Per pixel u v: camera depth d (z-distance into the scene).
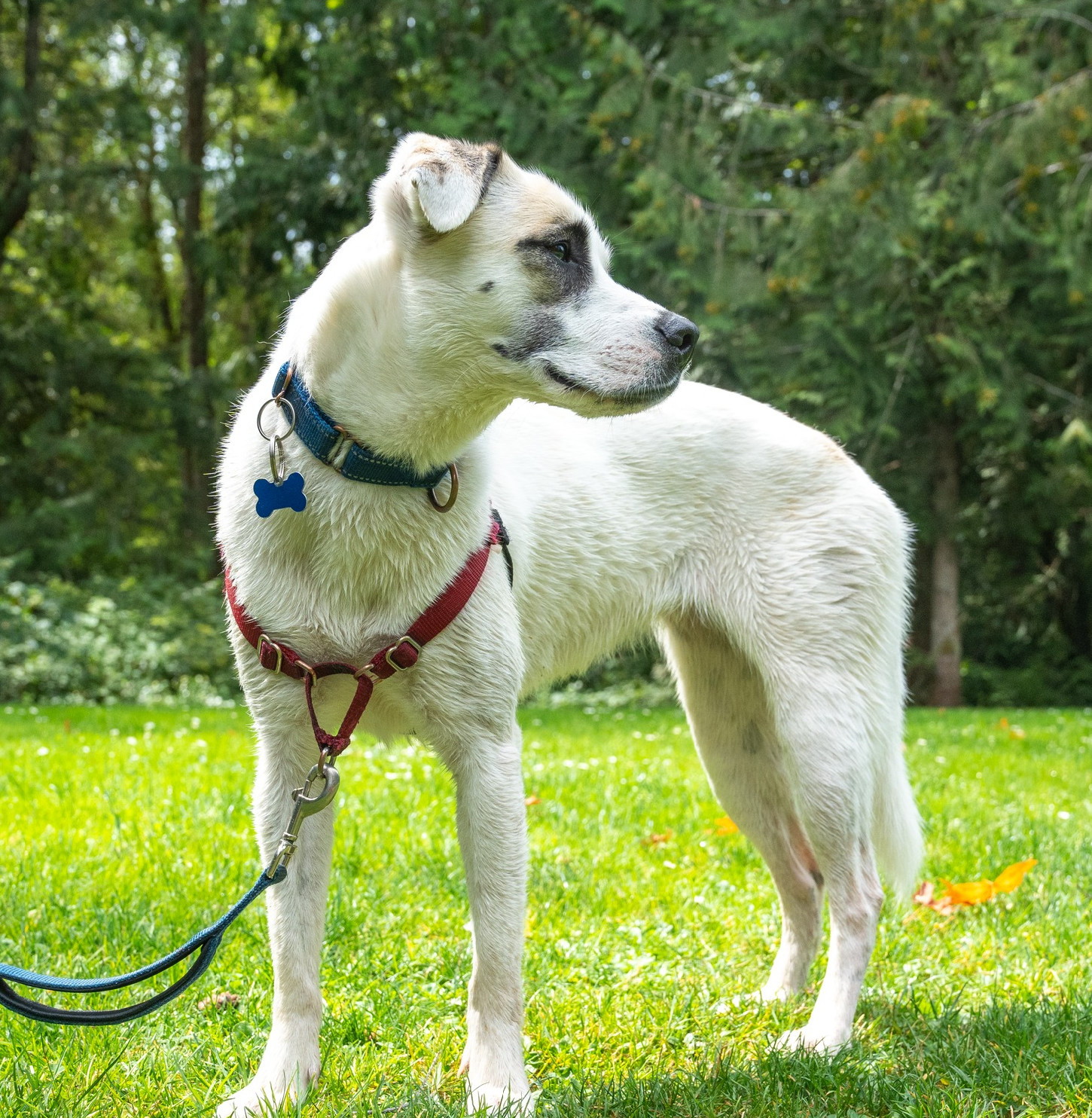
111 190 15.87
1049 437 14.33
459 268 2.33
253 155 15.34
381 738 2.70
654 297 12.38
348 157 14.67
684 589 3.23
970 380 12.30
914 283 12.62
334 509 2.37
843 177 11.23
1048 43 12.52
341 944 3.26
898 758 3.26
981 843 4.51
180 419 16.19
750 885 3.93
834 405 12.19
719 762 3.37
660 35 13.05
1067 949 3.33
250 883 3.75
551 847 4.34
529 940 3.33
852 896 2.98
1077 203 11.52
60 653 11.91
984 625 17.16
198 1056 2.58
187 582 16.16
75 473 15.66
